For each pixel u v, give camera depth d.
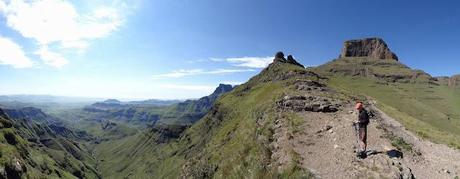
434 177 28.36
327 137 37.94
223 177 48.25
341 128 39.91
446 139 52.50
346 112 49.44
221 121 184.25
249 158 43.91
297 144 37.44
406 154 33.25
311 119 46.56
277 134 43.19
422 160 32.72
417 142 41.84
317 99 57.81
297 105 54.31
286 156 34.84
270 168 35.78
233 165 48.25
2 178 142.50
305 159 32.88
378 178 25.61
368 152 30.97
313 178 28.45
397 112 86.38
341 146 33.91
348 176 27.08
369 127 42.12
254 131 54.47
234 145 61.97
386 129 42.44
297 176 29.95
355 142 34.47
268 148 40.38
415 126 64.06
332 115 48.47
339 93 85.75
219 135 102.00
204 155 85.19
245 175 40.94
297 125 44.25
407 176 26.58
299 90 82.75
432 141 46.12
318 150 34.53
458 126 166.88
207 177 60.31
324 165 30.31
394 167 27.19
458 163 33.84
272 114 54.00
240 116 109.75
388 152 31.83
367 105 71.06
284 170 32.47
